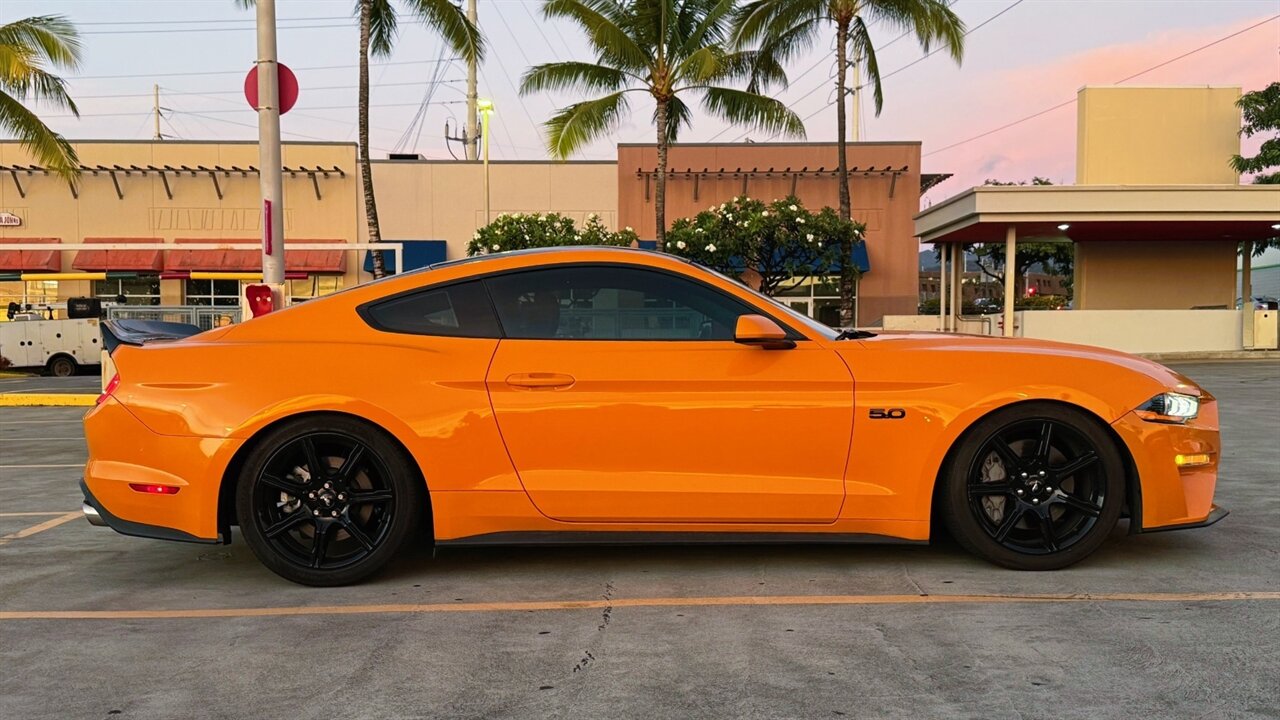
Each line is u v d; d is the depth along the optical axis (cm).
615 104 2069
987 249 4028
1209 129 2262
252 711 259
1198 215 1959
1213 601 344
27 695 271
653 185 3008
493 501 372
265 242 832
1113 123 2262
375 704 263
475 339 383
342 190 2981
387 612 349
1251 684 267
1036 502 380
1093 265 2331
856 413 372
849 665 287
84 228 2945
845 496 372
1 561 432
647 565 411
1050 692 263
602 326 386
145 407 376
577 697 266
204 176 2961
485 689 273
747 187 3005
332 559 383
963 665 285
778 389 373
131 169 2933
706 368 374
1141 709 251
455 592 374
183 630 329
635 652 302
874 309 2986
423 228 3003
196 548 456
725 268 2317
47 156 1933
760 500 371
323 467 380
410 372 375
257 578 400
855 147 2980
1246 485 574
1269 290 3941
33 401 1377
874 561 409
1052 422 375
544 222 2419
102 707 262
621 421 371
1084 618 326
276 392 371
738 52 2178
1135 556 409
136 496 373
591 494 371
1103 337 2155
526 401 372
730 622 330
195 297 2956
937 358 380
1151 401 376
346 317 390
